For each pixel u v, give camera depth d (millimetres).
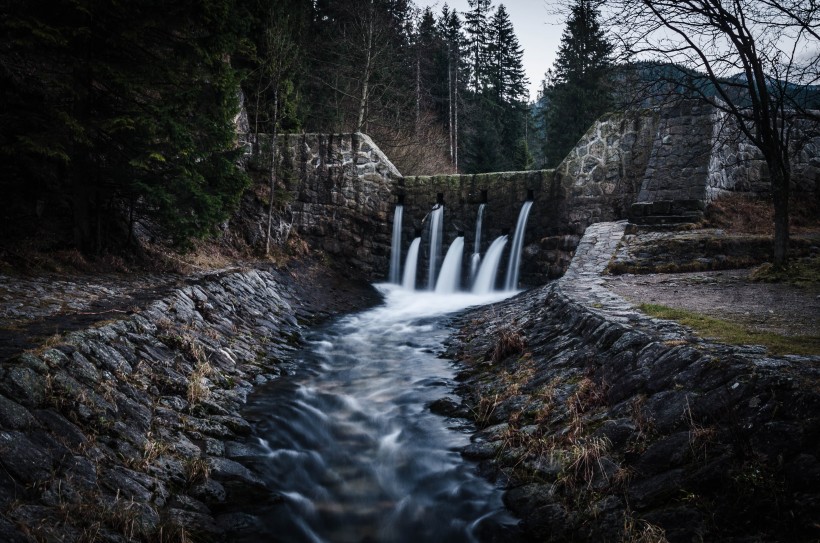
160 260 11422
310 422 6887
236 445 5938
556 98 30375
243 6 16359
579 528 4176
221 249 14797
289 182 18344
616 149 16281
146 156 9039
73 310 7094
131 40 9008
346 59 26031
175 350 7375
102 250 10203
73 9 8289
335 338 11484
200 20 9336
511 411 6371
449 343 10680
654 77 10281
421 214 18797
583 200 16672
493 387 7297
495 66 48906
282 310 12570
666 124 15273
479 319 12133
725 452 3855
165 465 4895
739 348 5020
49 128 8266
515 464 5305
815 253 10820
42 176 9555
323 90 26141
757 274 9766
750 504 3432
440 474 5582
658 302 8102
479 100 42438
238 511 4746
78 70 8602
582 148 16734
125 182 9602
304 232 18500
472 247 18250
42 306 7035
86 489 3986
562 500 4539
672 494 3885
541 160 45844
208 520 4438
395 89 27656
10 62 8383
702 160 14344
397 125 27391
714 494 3672
